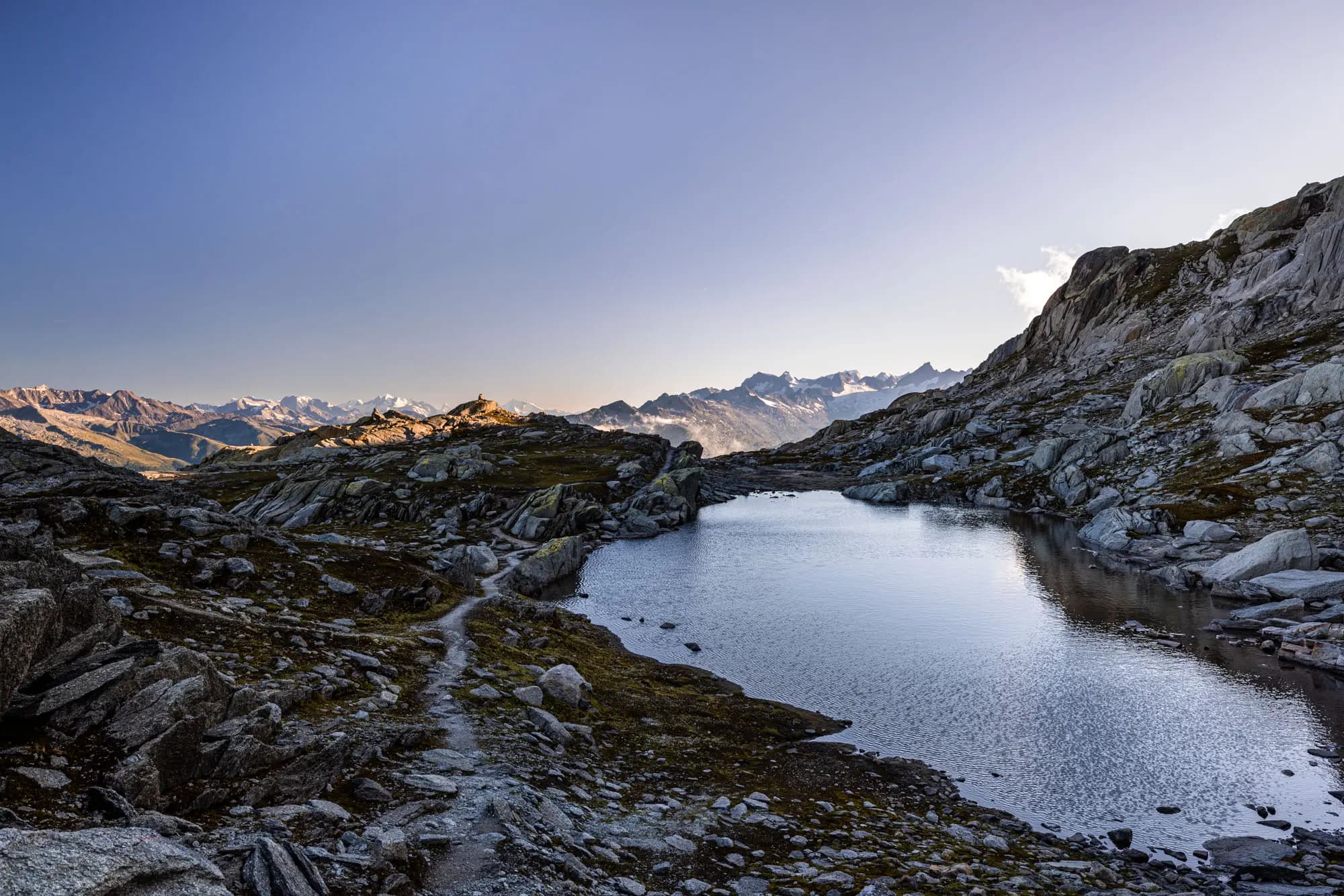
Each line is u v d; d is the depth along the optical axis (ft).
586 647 156.76
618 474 512.22
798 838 73.51
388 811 56.90
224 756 54.65
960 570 252.62
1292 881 72.02
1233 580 202.18
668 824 71.97
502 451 636.48
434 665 111.96
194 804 49.32
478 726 87.25
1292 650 150.92
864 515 424.05
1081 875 70.08
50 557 62.49
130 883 29.84
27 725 48.37
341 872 43.96
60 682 52.42
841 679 145.18
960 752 111.14
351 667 97.81
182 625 93.50
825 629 182.60
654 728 109.60
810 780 96.02
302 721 72.02
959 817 87.76
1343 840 83.51
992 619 187.32
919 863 69.56
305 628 107.96
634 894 54.39
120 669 54.80
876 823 81.66
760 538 341.82
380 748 69.92
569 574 257.34
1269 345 456.45
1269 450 308.19
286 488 376.48
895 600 210.79
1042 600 206.08
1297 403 337.11
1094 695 134.10
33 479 177.06
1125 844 83.82
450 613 156.56
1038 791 98.17
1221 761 106.52
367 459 580.71
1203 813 91.76
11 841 28.78
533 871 50.90
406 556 197.36
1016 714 125.90
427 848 51.34
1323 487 258.57
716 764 98.02
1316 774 101.96
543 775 76.33
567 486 389.80
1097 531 291.99
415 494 390.42
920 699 134.00
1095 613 190.29
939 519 389.39
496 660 123.75
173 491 176.45
